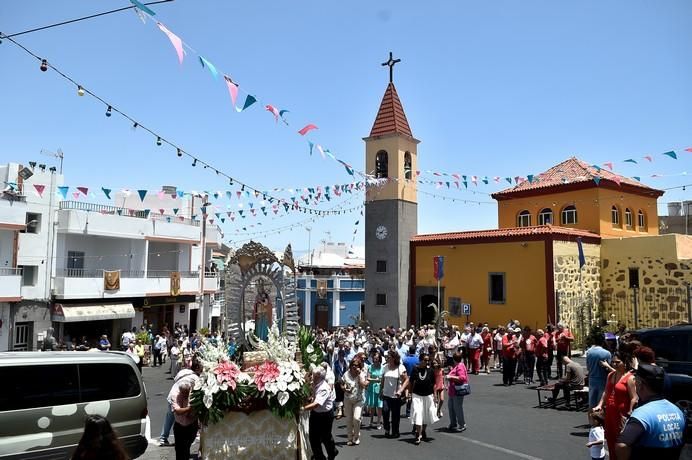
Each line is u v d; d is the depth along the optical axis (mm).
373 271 29266
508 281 24578
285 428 7527
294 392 7508
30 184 26562
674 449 4328
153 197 35531
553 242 23375
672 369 10008
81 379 8227
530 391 15617
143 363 26906
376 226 29359
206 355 7676
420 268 28188
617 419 6551
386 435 11008
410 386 10789
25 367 7746
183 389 7953
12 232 25516
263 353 8086
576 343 23484
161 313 33625
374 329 28734
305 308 47656
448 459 9062
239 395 7312
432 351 11148
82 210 28281
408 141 29922
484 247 25578
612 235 27422
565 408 13062
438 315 24422
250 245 9453
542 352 16391
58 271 27922
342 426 12281
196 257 36531
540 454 9203
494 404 13836
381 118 30109
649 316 23766
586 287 24625
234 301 9219
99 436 4094
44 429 7684
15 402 7520
